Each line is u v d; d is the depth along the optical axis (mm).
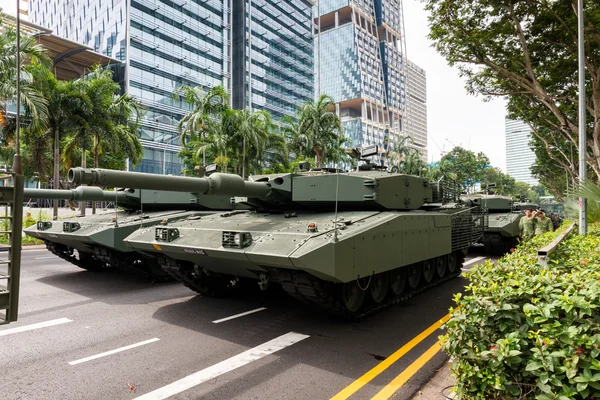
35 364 5676
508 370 3545
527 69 16797
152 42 51969
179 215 10992
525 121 22844
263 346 6410
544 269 4352
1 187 2953
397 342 6605
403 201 9461
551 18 16344
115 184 5938
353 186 8352
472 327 3746
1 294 3010
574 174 23391
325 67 119250
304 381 5152
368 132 110125
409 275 9742
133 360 5828
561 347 3303
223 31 63344
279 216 8844
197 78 58188
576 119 21203
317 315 8148
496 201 18750
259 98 74312
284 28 81438
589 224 14438
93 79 22781
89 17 56594
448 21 17109
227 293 9828
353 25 113125
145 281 11477
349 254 6508
